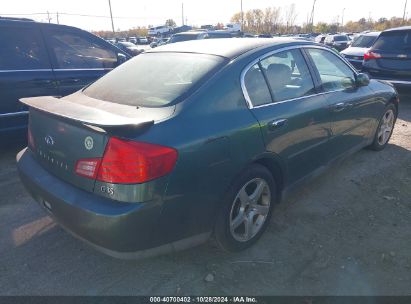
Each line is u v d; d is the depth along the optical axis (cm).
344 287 240
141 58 316
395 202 353
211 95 242
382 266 261
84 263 264
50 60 483
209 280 247
